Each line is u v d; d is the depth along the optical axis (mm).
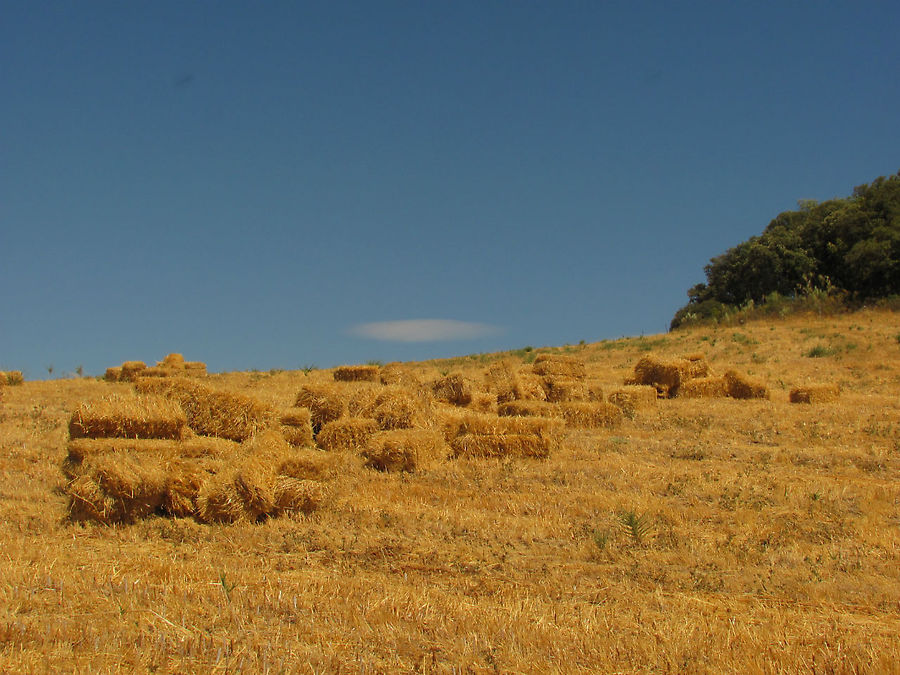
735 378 23453
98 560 8766
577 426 17891
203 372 27125
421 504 11477
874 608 8023
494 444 14461
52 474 12133
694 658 6543
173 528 10141
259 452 11180
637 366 24844
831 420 18875
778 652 6645
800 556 9430
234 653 6367
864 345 33812
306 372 27812
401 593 7848
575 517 10945
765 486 12586
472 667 6352
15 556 8578
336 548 9570
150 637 6520
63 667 5957
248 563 8914
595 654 6594
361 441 14523
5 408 18609
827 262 54031
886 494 12062
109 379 25984
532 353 38562
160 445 11469
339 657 6375
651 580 8703
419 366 35000
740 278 58031
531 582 8523
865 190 57000
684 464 14336
